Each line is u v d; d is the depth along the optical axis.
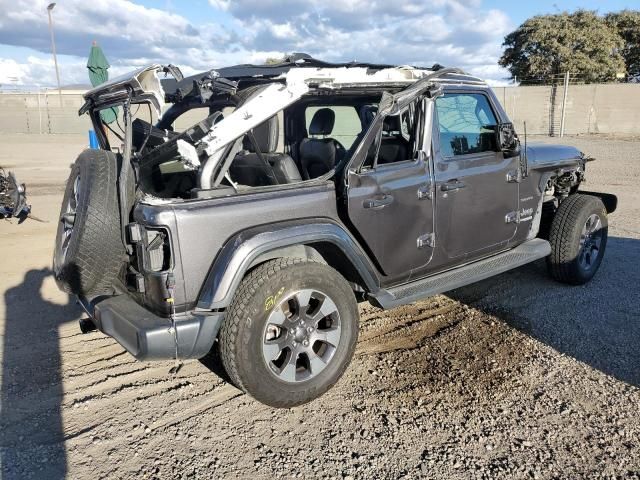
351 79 3.59
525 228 5.03
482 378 3.82
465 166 4.29
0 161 17.89
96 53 10.93
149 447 3.10
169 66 3.38
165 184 3.77
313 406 3.52
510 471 2.88
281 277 3.23
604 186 11.81
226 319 3.18
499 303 5.17
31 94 35.22
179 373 3.95
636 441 3.10
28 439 3.17
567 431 3.21
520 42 39.12
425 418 3.37
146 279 3.12
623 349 4.19
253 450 3.08
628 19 40.22
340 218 3.65
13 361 4.10
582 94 28.64
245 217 3.22
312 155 4.19
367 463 2.96
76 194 3.76
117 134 4.33
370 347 4.34
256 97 3.22
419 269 4.14
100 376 3.90
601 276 5.91
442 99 4.15
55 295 5.49
